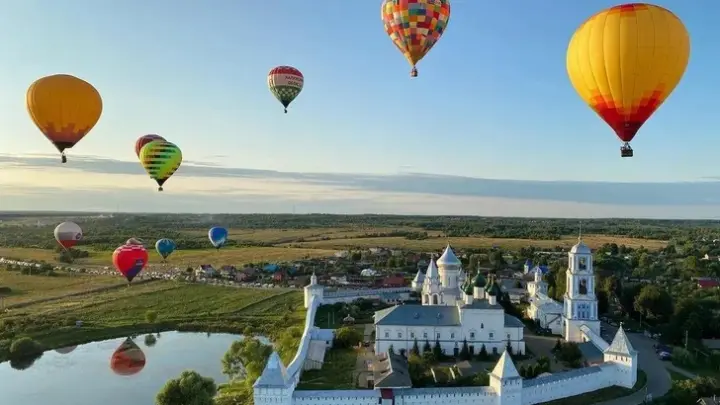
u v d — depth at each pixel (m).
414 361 130.50
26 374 159.25
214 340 191.62
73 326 199.75
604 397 122.25
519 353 148.00
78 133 137.62
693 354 153.12
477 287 154.62
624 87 95.50
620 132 101.94
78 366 165.62
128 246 189.25
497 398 112.44
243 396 128.00
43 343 184.12
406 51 138.75
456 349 148.12
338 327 179.50
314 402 110.25
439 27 134.88
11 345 174.38
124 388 147.00
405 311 153.12
